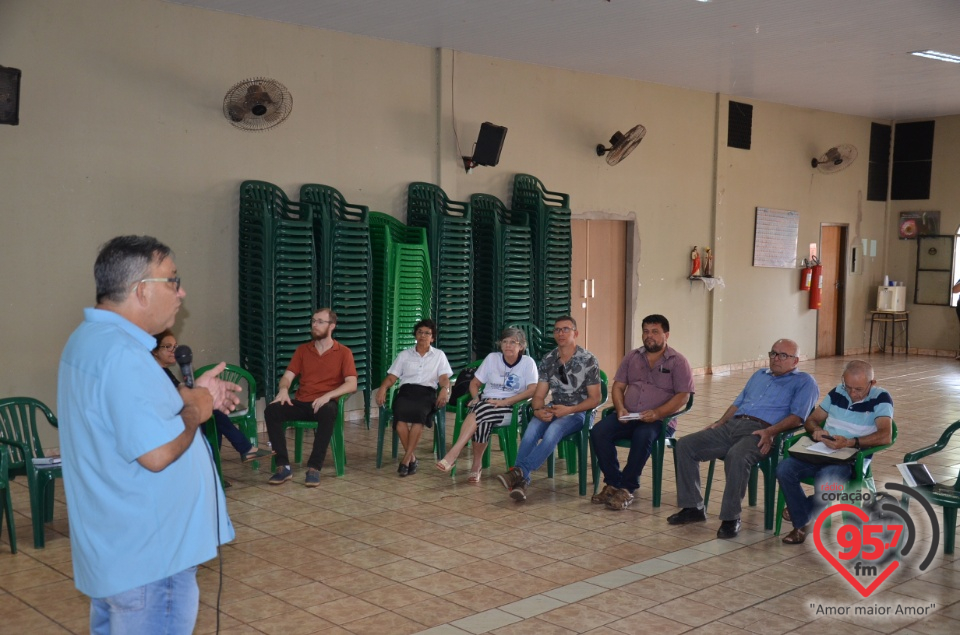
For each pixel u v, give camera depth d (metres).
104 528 2.21
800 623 3.74
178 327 7.27
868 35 8.24
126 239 2.30
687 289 11.39
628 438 5.62
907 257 14.30
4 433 5.05
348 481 6.12
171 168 7.14
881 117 13.91
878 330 14.57
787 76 10.28
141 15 6.91
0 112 6.25
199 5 7.14
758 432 4.96
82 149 6.68
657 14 7.47
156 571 2.24
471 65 8.92
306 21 7.66
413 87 8.55
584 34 8.19
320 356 6.20
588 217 10.08
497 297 8.77
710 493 5.89
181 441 2.22
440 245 8.38
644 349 5.70
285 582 4.22
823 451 4.75
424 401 6.29
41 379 6.59
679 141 11.06
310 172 7.93
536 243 9.19
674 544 4.81
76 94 6.62
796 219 12.85
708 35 8.24
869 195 14.08
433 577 4.29
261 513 5.36
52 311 6.61
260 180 7.61
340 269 7.71
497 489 5.96
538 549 4.72
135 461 2.19
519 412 6.53
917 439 7.76
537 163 9.56
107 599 2.24
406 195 8.59
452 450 6.03
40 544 4.66
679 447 5.21
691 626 3.70
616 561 4.53
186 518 2.31
